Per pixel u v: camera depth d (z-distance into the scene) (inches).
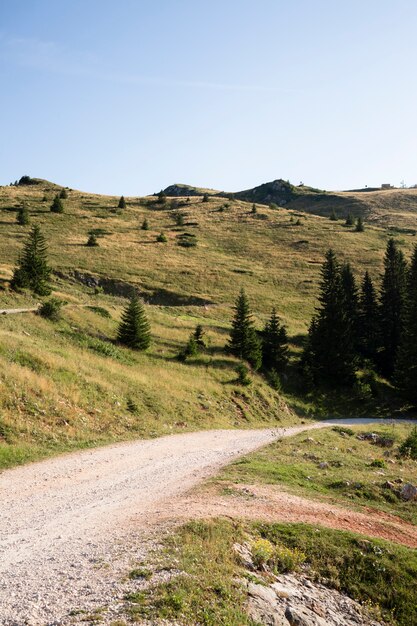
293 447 967.0
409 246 4320.9
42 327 1525.6
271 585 365.7
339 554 441.4
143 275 3176.7
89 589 304.3
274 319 2159.2
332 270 2342.5
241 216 5339.6
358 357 2331.4
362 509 597.0
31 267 2003.0
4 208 4623.5
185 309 2664.9
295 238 4500.5
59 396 960.3
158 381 1374.3
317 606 364.5
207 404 1376.7
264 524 466.6
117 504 515.5
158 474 666.8
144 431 1003.9
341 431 1305.4
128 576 322.0
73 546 382.9
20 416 821.9
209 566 349.7
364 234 4714.6
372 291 2728.8
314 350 2212.1
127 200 6038.4
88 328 1724.9
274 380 1903.3
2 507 488.1
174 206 5920.3
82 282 2920.8
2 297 1791.3
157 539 389.4
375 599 405.1
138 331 1712.6
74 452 761.6
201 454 835.4
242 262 3779.5
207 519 446.0
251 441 1040.8
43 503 508.7
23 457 683.4
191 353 1798.7
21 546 384.8
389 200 7426.2
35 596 294.5
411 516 607.8
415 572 437.7
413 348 2053.4
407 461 930.1
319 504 577.6
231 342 1975.9
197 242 4158.5
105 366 1304.1
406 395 2062.0
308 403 1940.2
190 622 280.7
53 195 5743.1
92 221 4503.0
